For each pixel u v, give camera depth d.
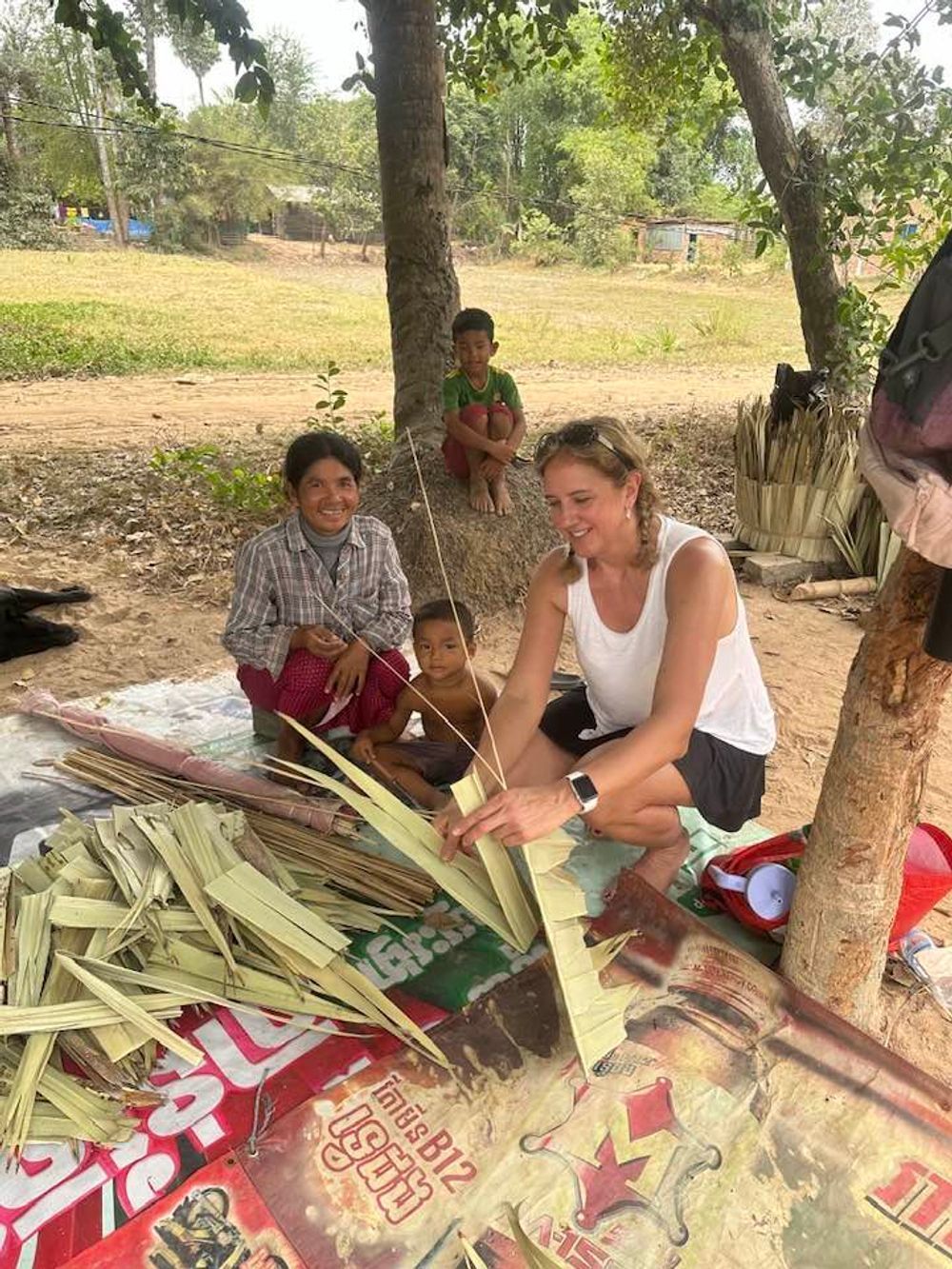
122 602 4.41
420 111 4.83
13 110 32.75
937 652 1.47
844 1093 1.81
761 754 2.30
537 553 4.65
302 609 2.90
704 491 6.76
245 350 14.48
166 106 6.10
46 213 32.03
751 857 2.35
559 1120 1.77
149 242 33.50
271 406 10.45
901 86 6.82
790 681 3.87
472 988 2.10
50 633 3.89
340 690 2.89
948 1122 1.76
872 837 1.82
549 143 35.53
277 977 2.04
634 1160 1.71
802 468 4.82
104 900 2.11
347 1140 1.74
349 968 2.01
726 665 2.18
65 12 4.19
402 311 5.13
